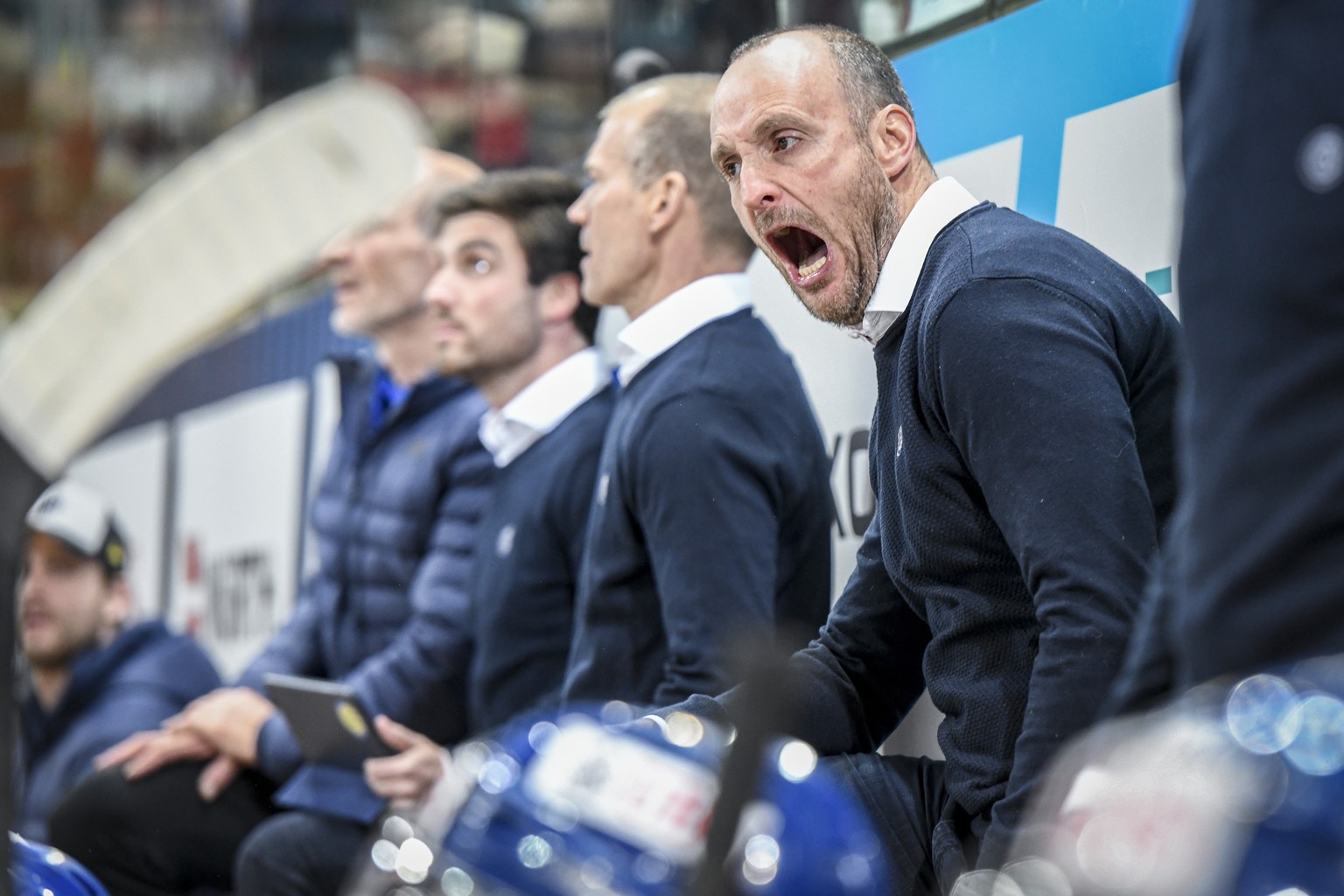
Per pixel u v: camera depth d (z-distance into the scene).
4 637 3.14
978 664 6.96
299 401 16.34
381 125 2.64
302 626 14.05
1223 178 3.73
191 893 12.41
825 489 9.66
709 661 8.68
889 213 7.48
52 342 2.84
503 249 11.83
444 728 12.32
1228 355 3.67
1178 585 3.99
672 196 10.02
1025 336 6.30
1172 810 2.20
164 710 14.84
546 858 2.41
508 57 19.88
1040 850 2.54
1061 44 8.86
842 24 10.73
